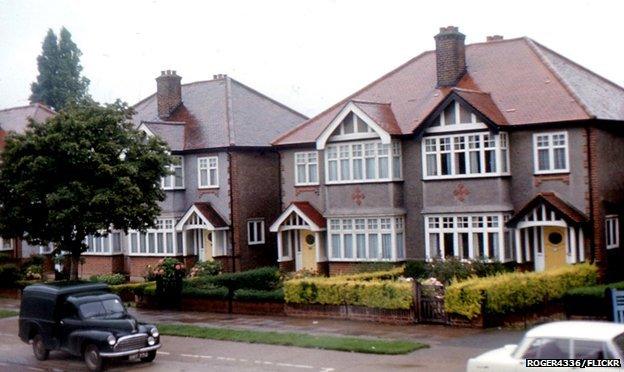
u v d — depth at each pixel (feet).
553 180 102.53
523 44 117.60
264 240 138.82
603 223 100.89
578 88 107.55
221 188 135.85
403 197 114.32
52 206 92.58
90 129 96.17
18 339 90.27
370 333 80.18
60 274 124.98
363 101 116.67
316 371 64.54
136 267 144.56
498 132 103.35
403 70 128.06
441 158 108.88
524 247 103.91
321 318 91.81
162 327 89.40
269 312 96.68
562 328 46.78
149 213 98.73
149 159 99.30
